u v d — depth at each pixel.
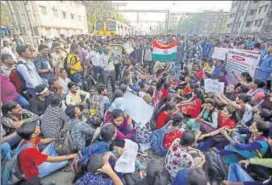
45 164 3.01
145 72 7.91
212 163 2.90
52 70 5.24
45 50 5.07
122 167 2.37
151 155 3.63
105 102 4.30
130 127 3.57
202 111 4.08
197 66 7.49
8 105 3.06
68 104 4.00
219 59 6.58
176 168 2.36
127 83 4.89
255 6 25.05
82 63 6.72
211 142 3.55
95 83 6.98
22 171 2.31
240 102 4.05
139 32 41.00
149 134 3.78
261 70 4.84
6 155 2.48
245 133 3.37
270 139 2.84
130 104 3.68
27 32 5.76
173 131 3.49
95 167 2.15
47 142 3.23
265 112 3.22
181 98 5.23
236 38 12.12
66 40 8.97
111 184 2.10
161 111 3.98
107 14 20.20
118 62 7.68
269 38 7.65
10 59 4.04
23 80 4.07
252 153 3.02
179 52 9.59
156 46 7.29
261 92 4.04
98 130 2.68
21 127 2.43
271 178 2.58
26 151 2.32
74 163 2.65
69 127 3.25
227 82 5.90
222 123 3.69
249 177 2.73
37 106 3.79
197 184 1.83
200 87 5.20
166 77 5.67
